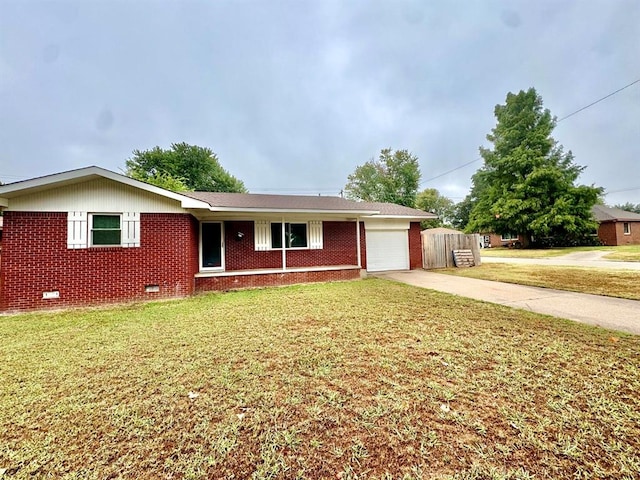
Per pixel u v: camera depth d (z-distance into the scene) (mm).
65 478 1853
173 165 31938
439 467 1880
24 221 7055
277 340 4434
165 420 2445
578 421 2318
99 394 2895
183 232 8180
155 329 5148
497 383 2957
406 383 2998
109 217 7664
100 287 7461
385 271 13180
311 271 10688
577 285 8492
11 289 6863
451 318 5453
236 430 2293
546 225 24234
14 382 3170
